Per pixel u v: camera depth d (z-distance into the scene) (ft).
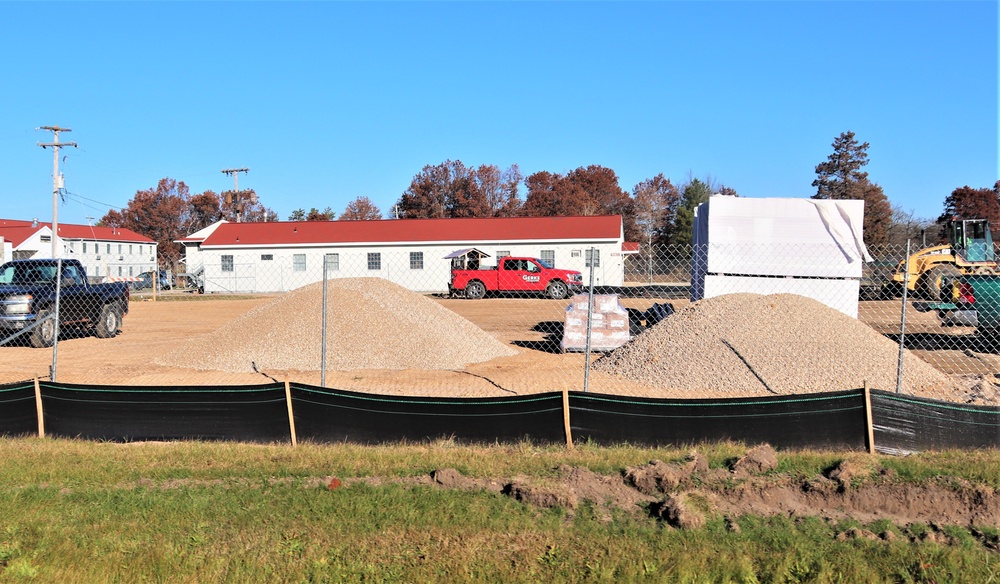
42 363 43.83
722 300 39.52
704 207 60.23
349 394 25.52
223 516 18.89
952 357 44.80
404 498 19.67
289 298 44.27
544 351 47.24
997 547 17.39
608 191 245.45
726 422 24.13
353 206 267.59
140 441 26.58
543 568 16.17
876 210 174.19
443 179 224.74
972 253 72.54
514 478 21.02
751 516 18.99
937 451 23.40
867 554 16.79
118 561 16.60
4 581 15.65
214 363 40.11
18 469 22.66
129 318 77.30
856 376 32.78
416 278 125.70
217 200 266.98
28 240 187.83
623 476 21.03
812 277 56.70
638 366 36.35
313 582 15.76
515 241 122.21
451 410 25.17
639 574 15.80
